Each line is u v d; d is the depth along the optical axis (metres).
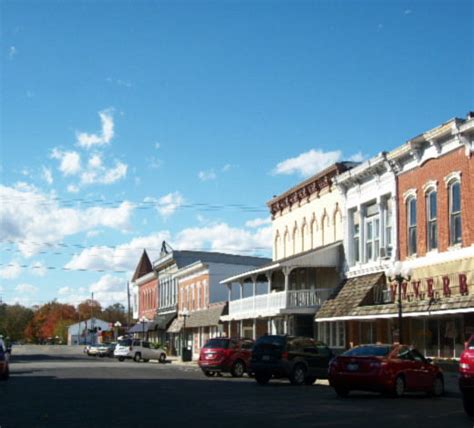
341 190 38.97
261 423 15.05
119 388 25.14
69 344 143.12
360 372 21.14
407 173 32.78
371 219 36.47
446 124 28.77
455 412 17.28
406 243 32.53
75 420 15.57
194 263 64.81
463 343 28.34
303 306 39.97
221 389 24.89
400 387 21.27
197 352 64.06
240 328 54.06
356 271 37.09
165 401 20.09
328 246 39.12
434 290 29.19
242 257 69.06
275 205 48.88
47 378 31.14
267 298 43.00
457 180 28.84
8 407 18.42
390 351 21.55
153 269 81.19
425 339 31.41
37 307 176.25
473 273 26.92
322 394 22.83
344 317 34.38
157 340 80.12
